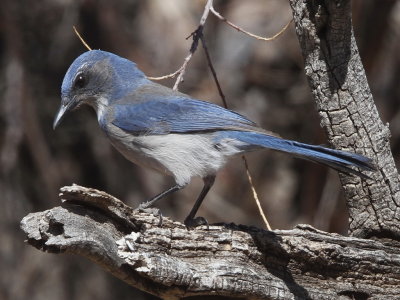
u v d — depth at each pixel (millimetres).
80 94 10203
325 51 8641
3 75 15336
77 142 15953
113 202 7363
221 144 9273
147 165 9719
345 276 8477
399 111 15836
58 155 15773
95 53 10289
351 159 8266
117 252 7270
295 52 16156
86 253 7125
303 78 16219
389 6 14680
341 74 8648
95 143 15977
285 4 16359
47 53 15719
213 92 15953
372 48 14930
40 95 15750
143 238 7551
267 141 8961
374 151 8703
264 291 7977
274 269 8219
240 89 16328
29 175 15578
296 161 16531
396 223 8766
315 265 8359
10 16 14922
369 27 14836
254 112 16312
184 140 9367
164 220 7727
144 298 15727
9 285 15016
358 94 8672
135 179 15922
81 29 15672
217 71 16156
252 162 16469
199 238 7852
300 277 8336
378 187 8766
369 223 8828
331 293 8375
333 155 8375
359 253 8461
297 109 16344
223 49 16344
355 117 8680
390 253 8695
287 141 8805
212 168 9328
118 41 15617
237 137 9203
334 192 14297
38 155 15125
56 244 6969
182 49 15844
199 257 7852
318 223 14266
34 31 15539
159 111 9531
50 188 15398
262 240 8102
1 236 15203
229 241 7977
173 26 15953
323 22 8508
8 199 15312
